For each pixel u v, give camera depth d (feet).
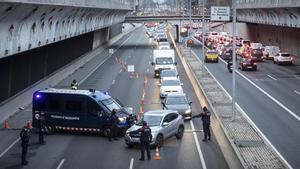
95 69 208.64
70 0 136.15
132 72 193.36
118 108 97.14
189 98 137.80
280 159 73.61
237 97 135.85
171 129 88.48
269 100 131.44
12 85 117.70
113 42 381.81
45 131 97.71
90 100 95.20
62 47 179.42
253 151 77.10
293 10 184.65
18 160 78.18
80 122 95.61
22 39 104.99
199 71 197.67
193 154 79.92
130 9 374.43
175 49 322.14
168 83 140.26
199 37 411.95
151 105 125.59
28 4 93.09
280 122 103.24
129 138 84.84
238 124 98.78
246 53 252.01
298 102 128.26
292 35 255.09
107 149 84.53
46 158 78.84
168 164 74.13
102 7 214.28
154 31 533.14
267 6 217.56
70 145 87.81
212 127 100.83
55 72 166.40
